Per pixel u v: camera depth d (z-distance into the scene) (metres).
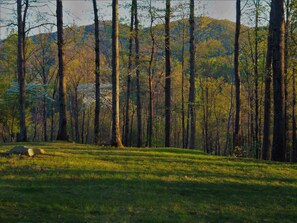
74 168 12.26
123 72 32.38
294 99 30.95
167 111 27.55
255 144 28.45
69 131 63.28
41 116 61.66
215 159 16.28
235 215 8.92
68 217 7.97
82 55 47.62
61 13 22.66
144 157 15.38
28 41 40.69
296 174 13.86
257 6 25.98
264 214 9.20
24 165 12.32
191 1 26.38
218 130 57.31
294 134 33.12
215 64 50.97
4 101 43.53
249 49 36.53
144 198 9.59
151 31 27.62
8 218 7.62
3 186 9.72
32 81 47.69
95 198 9.30
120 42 33.56
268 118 21.73
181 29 34.28
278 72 17.64
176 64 39.81
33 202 8.64
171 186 10.94
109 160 14.32
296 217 9.16
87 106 52.66
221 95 53.31
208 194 10.46
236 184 11.69
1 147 17.31
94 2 25.20
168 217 8.38
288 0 25.33
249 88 39.34
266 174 13.47
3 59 41.09
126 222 7.88
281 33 17.66
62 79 22.70
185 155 16.88
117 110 19.56
